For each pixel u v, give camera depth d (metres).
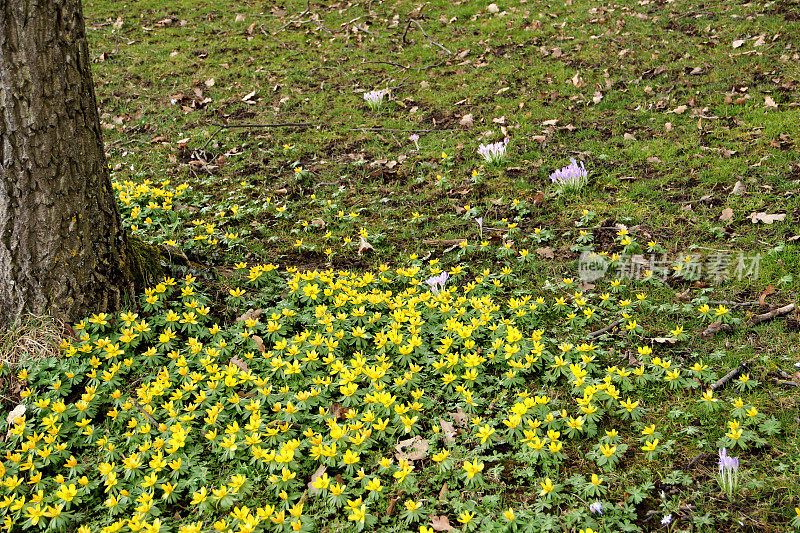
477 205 6.03
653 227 5.29
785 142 6.01
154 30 11.34
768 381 3.65
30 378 3.78
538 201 5.86
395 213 6.06
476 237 5.51
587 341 4.20
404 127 7.79
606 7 10.38
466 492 3.12
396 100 8.49
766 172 5.66
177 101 8.71
